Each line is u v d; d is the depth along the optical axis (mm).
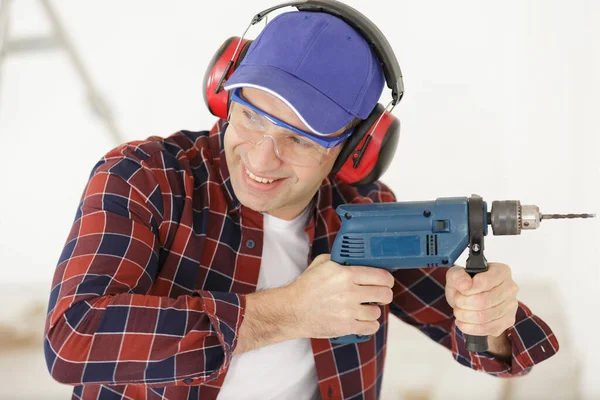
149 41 3164
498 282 1315
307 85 1305
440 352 3037
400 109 3168
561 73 2967
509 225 1304
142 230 1394
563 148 2975
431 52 3117
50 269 3148
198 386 1482
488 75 3090
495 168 3127
